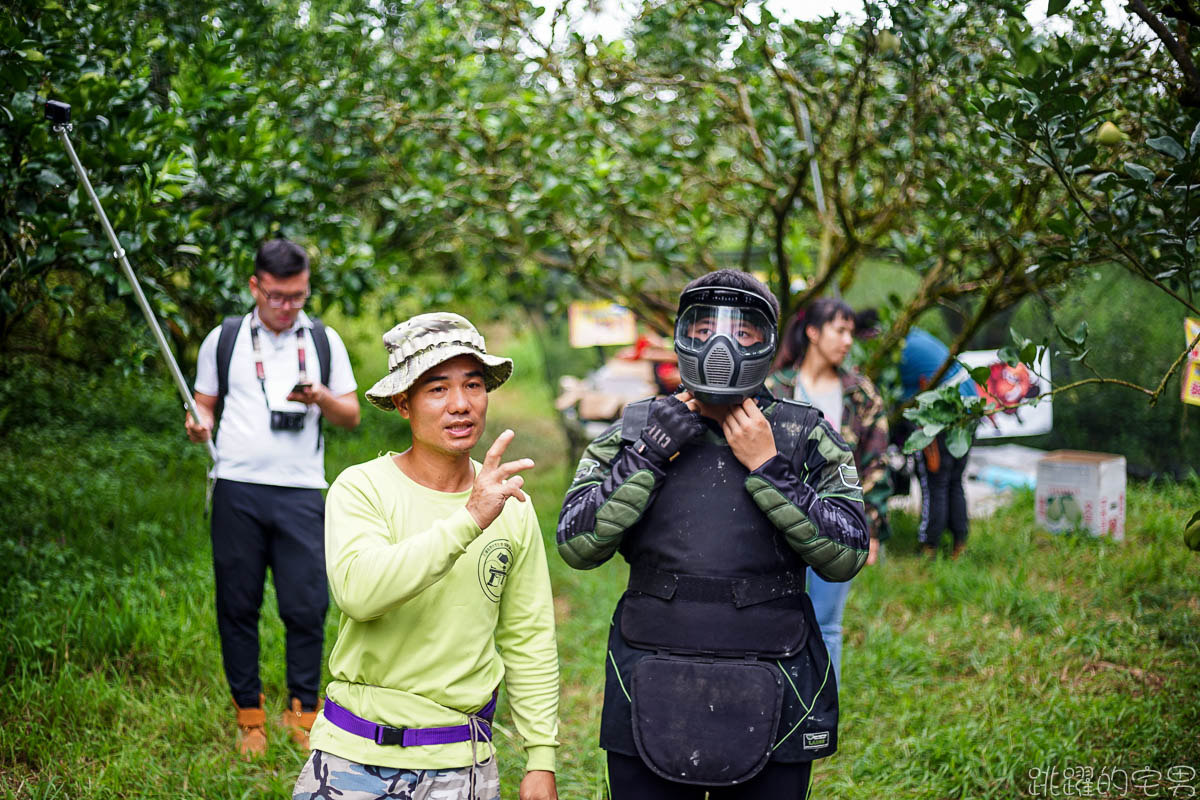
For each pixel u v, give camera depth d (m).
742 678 2.35
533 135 6.72
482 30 6.36
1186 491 7.03
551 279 8.77
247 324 3.90
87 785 3.49
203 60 5.23
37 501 5.98
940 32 4.34
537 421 12.45
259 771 3.71
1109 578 5.49
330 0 6.38
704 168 6.76
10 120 4.07
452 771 2.26
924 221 6.36
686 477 2.46
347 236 6.53
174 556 5.60
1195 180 3.01
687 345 2.41
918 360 6.34
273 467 3.83
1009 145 3.52
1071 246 3.49
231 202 5.40
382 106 6.48
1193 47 3.19
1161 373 7.50
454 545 2.14
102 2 4.88
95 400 7.86
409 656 2.26
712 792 2.49
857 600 5.38
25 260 4.29
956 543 6.15
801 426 2.52
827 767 3.82
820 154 5.86
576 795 3.68
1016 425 6.68
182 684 4.32
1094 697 4.12
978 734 3.86
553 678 2.46
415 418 2.31
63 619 4.55
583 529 2.48
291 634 3.93
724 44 5.82
